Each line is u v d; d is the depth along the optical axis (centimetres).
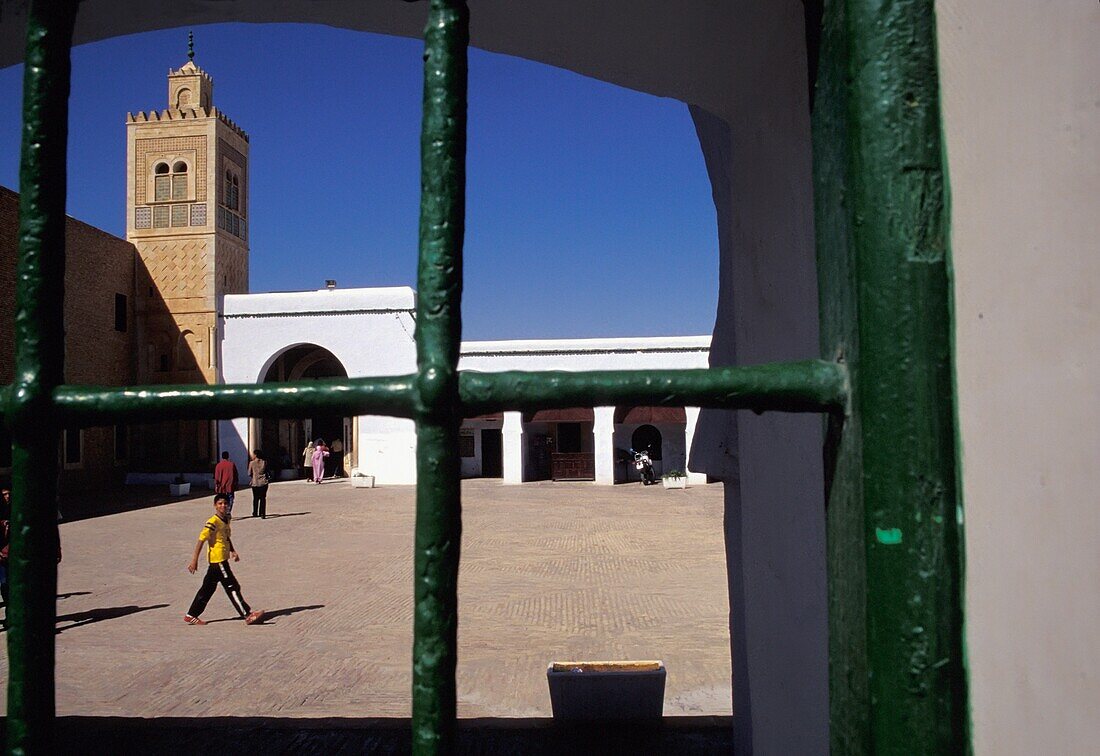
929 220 93
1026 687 85
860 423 93
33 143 104
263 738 432
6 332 1981
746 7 165
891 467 91
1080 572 80
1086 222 81
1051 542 83
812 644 177
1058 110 84
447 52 99
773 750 212
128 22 214
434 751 93
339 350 2756
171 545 1377
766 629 216
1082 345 81
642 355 2611
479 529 1542
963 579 92
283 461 2850
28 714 98
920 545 90
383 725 450
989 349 90
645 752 439
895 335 92
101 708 580
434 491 95
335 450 2958
